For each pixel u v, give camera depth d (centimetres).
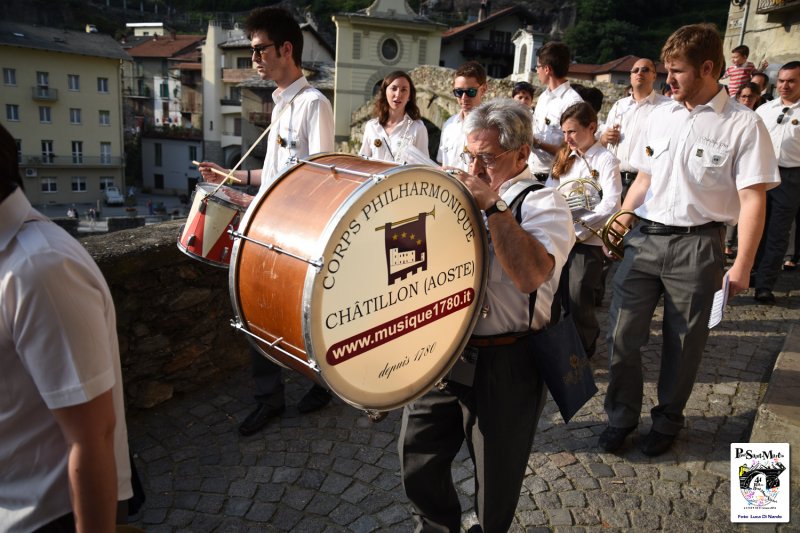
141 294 344
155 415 356
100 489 128
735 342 451
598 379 402
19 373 127
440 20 8125
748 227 269
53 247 121
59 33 5009
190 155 5816
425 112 1761
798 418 254
